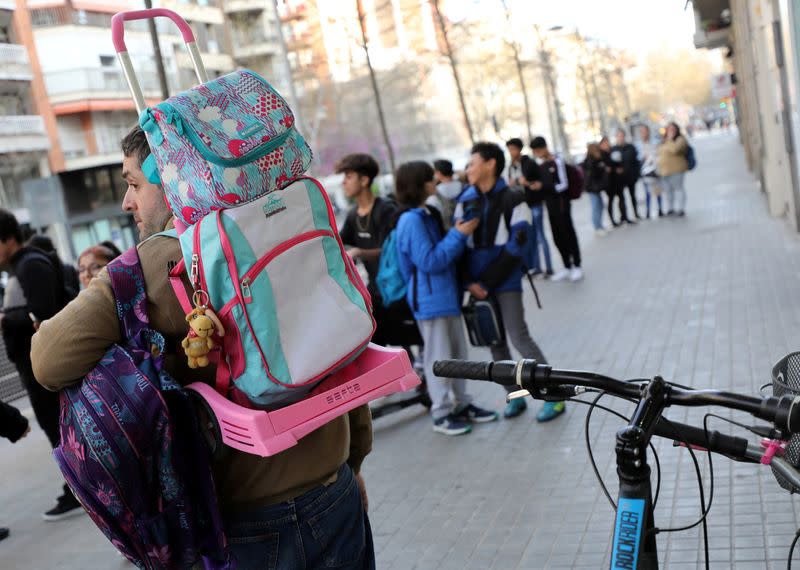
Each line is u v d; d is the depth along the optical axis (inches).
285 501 82.9
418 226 233.8
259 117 78.4
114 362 75.6
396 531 187.0
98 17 1713.8
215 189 75.0
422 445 242.1
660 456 198.7
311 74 903.7
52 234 1642.5
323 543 84.9
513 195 235.6
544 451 219.0
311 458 83.7
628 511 68.3
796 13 355.9
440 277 238.7
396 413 282.0
